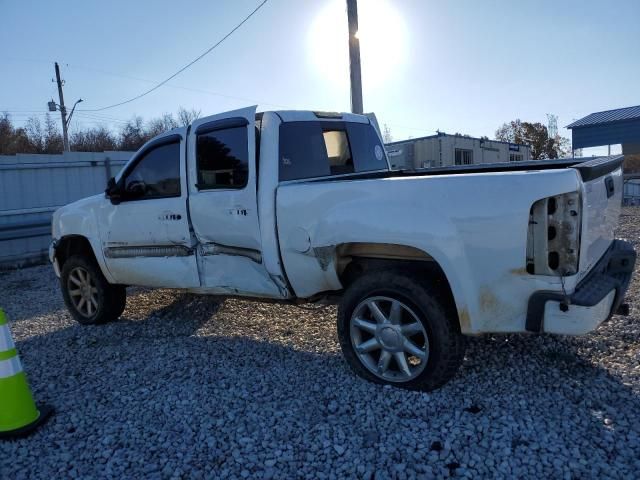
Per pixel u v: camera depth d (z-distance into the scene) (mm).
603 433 2957
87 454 3131
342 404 3508
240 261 4531
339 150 5035
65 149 34125
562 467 2682
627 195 19438
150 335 5434
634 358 3895
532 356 4090
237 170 4398
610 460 2721
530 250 3189
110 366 4559
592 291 3262
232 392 3805
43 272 10719
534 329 3236
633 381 3551
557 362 3955
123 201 5344
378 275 3676
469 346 4355
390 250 3775
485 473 2695
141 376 4262
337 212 3766
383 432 3135
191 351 4773
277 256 4199
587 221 3250
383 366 3725
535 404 3348
